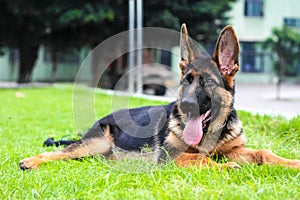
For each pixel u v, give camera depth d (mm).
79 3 21859
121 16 21844
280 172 4203
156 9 21609
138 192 3678
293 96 20828
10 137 7285
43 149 5801
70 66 36750
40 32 24781
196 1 23094
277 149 5578
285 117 8008
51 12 22375
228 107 4961
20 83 27297
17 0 22312
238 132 4977
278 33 30859
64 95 17750
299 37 30797
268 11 36531
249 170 4215
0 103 13906
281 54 31562
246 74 37094
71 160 5102
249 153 4777
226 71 5020
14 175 4438
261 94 22438
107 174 4277
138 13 16641
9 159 5180
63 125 8680
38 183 4105
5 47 28234
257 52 36875
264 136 6453
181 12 22734
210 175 4082
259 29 36594
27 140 6898
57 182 4102
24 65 27016
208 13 23266
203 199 3379
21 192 3875
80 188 3979
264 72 37188
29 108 12430
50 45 25906
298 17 36875
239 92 24250
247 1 36219
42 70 36344
